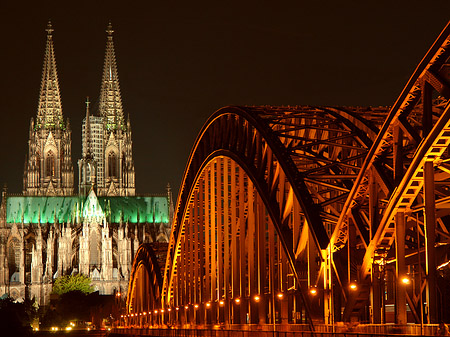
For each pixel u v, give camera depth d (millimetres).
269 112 78812
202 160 105438
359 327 59531
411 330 52875
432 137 49656
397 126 55250
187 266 120375
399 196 54688
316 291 67125
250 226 87188
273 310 79125
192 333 101688
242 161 81500
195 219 115438
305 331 65188
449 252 62969
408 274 66125
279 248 84250
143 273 179375
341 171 76375
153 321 157750
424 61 49594
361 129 72188
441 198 56531
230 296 108125
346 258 67438
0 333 184750
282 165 69188
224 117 89688
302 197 66438
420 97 53188
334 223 67500
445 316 59719
